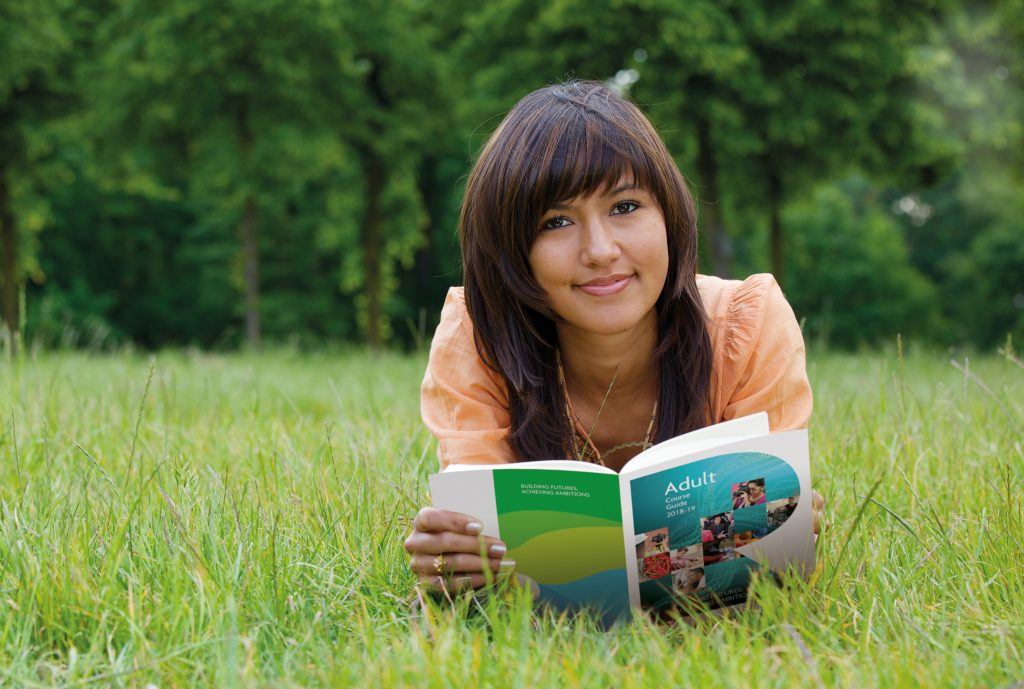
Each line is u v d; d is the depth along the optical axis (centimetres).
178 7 1270
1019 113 1340
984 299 3428
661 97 1170
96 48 1440
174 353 896
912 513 214
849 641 155
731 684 132
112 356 722
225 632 155
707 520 167
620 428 222
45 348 588
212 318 2966
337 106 1427
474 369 206
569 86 189
